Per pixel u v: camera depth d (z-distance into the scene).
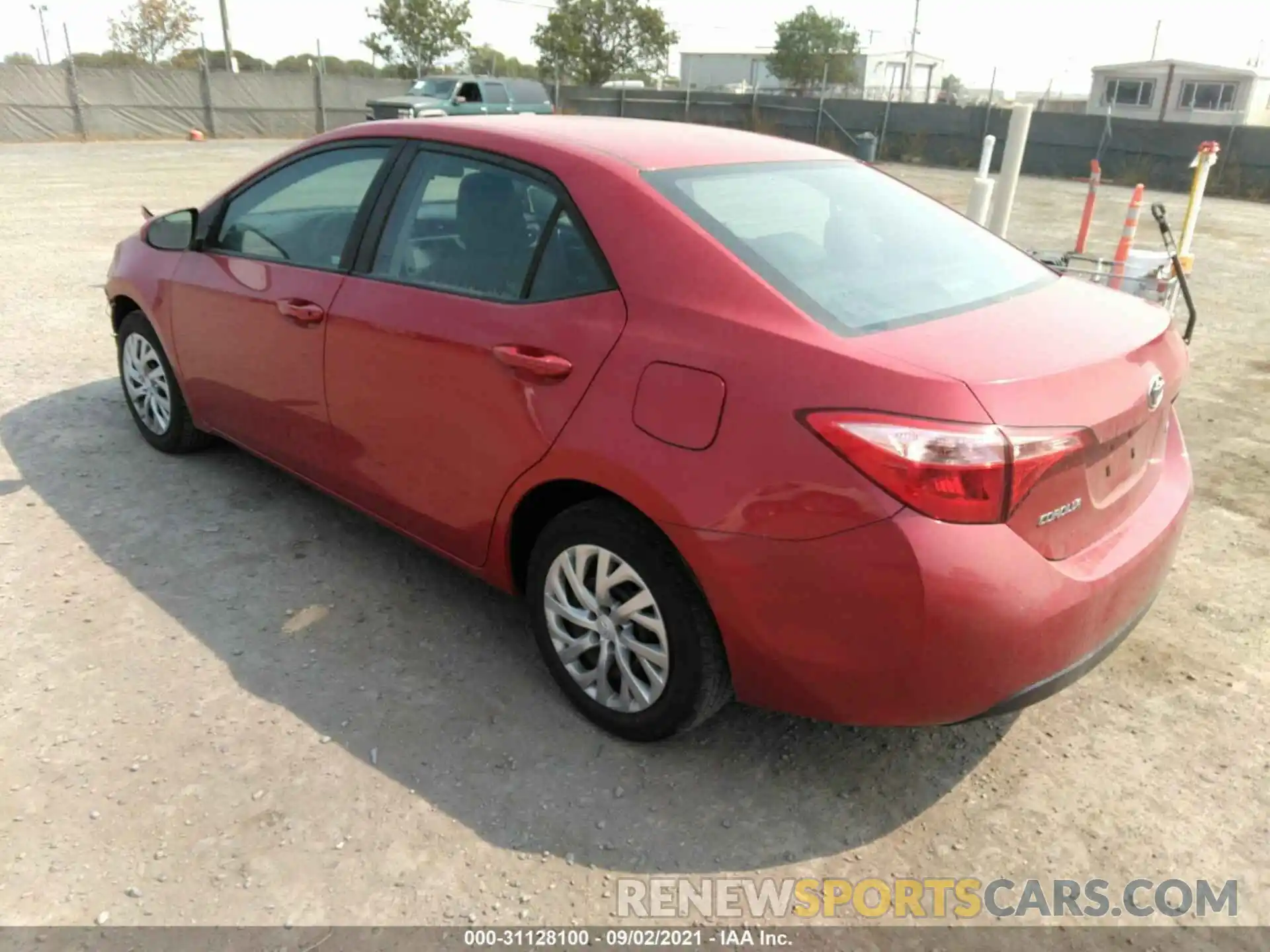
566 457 2.67
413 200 3.27
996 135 28.28
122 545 3.88
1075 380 2.30
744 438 2.33
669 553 2.57
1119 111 44.84
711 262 2.55
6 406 5.34
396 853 2.45
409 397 3.14
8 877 2.33
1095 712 3.11
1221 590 3.87
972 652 2.19
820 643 2.32
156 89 28.06
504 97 27.02
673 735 2.78
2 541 3.88
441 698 3.05
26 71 25.48
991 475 2.12
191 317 4.11
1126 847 2.57
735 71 60.72
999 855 2.54
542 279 2.83
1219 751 2.94
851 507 2.19
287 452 3.86
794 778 2.78
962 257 3.03
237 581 3.66
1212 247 13.97
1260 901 2.41
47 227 11.33
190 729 2.86
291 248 3.69
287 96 30.83
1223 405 6.18
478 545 3.11
